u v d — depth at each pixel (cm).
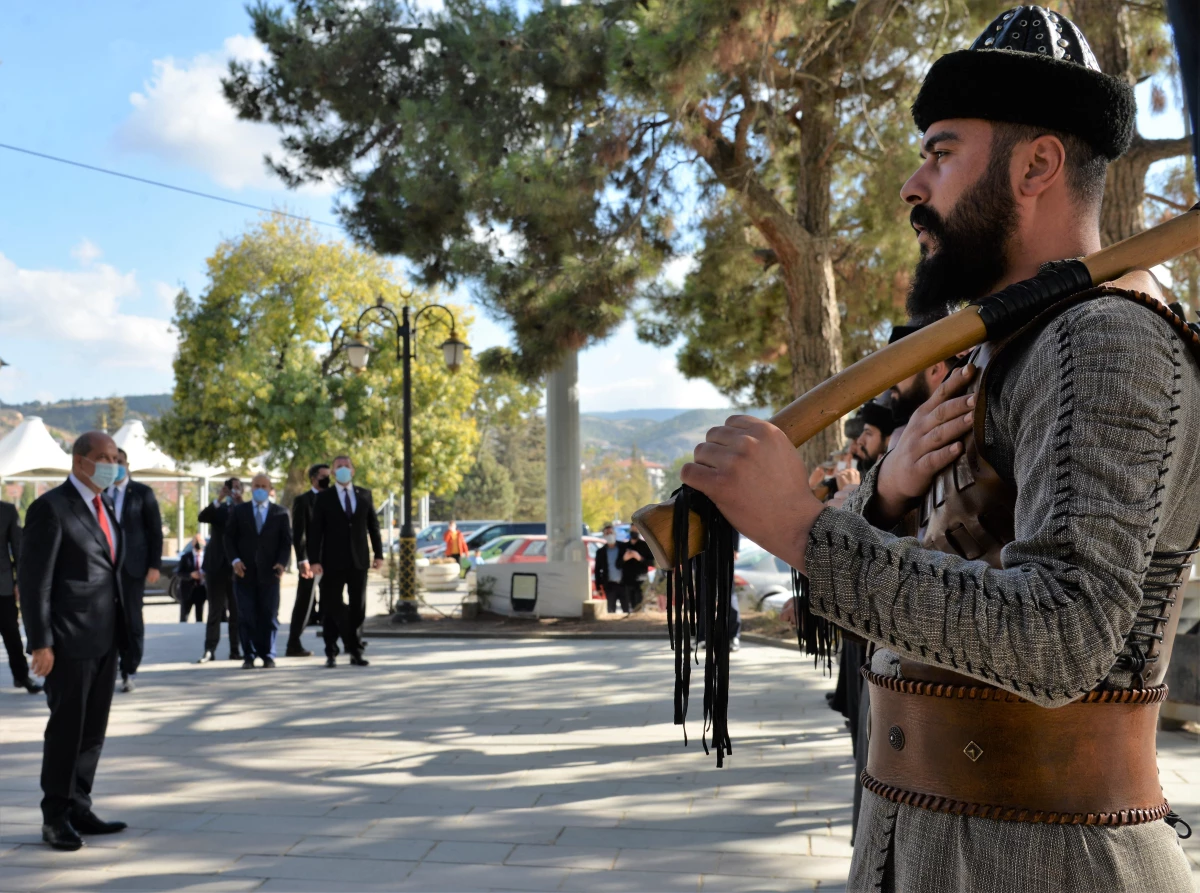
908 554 95
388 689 923
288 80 1303
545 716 780
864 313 1512
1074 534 90
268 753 668
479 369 1261
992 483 107
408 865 445
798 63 1050
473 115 1191
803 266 1220
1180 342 100
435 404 3353
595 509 6481
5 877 437
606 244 1134
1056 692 88
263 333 3212
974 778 105
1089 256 108
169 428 3234
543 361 1174
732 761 625
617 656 1148
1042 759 103
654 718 766
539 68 1082
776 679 945
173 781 599
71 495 499
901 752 113
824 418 104
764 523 98
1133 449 92
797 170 1402
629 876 426
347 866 445
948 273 120
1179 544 103
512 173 1062
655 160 1090
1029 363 102
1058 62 112
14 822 521
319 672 1047
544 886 415
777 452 100
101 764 643
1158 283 112
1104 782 103
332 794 565
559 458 1532
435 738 706
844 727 717
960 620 89
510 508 7931
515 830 493
